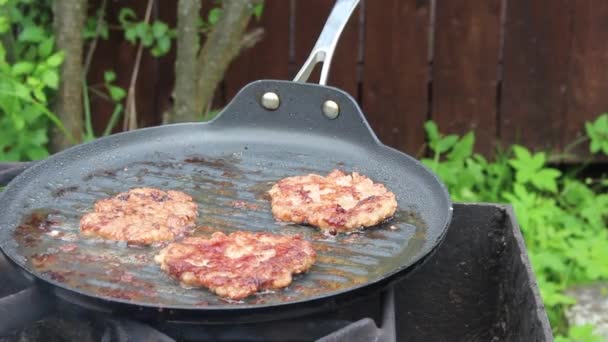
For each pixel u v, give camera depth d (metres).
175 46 1.33
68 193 0.85
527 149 1.42
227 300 0.72
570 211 1.39
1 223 0.80
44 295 0.71
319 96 0.91
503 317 0.89
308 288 0.74
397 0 1.33
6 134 1.20
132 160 0.90
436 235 0.80
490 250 0.91
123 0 1.28
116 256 0.77
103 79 1.32
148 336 0.67
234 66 1.35
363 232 0.81
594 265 1.21
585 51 1.37
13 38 1.22
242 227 0.82
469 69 1.37
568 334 1.14
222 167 0.90
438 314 0.94
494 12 1.35
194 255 0.75
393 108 1.38
